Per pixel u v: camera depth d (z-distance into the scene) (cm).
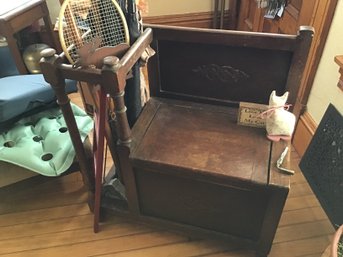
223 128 124
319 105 155
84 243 141
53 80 103
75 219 150
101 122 112
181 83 133
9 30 189
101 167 123
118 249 139
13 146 139
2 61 202
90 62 98
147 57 117
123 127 109
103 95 105
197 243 140
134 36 115
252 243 127
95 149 129
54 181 166
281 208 110
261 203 112
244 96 130
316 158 146
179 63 127
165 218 136
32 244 141
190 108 134
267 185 104
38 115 153
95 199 134
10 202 157
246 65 121
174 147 117
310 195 156
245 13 238
